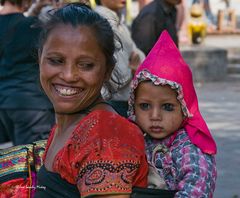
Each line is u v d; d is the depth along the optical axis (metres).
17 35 6.42
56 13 2.93
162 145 3.55
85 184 2.68
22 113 6.52
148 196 2.84
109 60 2.95
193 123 3.52
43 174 2.92
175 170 3.49
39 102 6.49
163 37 3.54
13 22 6.48
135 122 3.64
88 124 2.78
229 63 18.38
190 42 18.58
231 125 11.49
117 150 2.70
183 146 3.49
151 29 8.02
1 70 6.51
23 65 6.48
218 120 11.92
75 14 2.89
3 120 6.66
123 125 2.79
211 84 16.38
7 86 6.54
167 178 3.51
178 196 3.41
